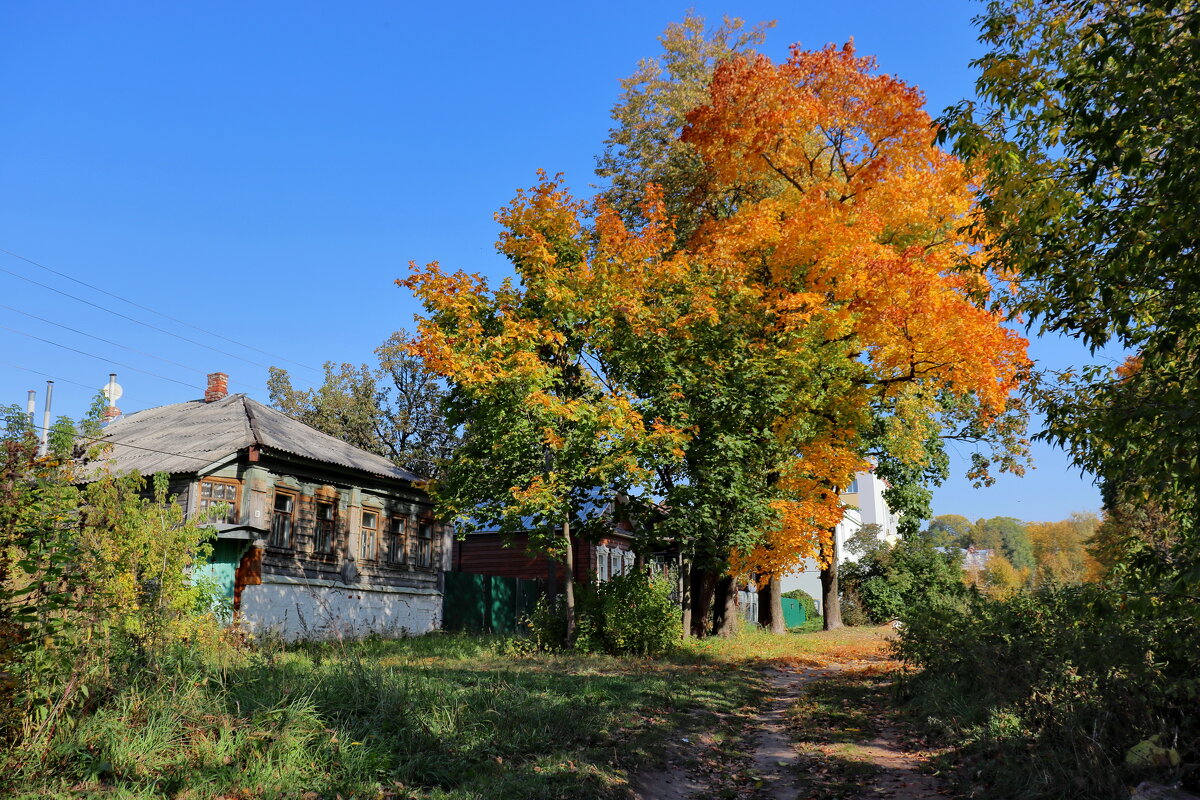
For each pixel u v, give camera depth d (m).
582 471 18.30
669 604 21.28
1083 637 7.91
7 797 5.24
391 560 26.25
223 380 27.92
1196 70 6.38
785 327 20.52
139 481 11.75
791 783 8.42
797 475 21.59
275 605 21.11
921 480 32.59
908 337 19.11
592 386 20.55
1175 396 6.16
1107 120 6.88
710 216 24.73
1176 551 6.56
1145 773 6.37
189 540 11.88
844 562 48.19
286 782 6.19
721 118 22.77
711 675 16.58
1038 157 8.02
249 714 7.45
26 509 6.85
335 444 27.08
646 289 20.02
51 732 6.18
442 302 18.38
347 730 7.55
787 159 23.22
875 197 22.00
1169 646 7.20
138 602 10.07
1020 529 125.25
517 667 15.54
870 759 9.16
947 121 8.52
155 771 6.06
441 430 44.62
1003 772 7.33
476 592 29.78
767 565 21.11
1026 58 8.06
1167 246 6.48
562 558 20.70
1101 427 7.17
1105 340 7.63
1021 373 8.49
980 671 10.08
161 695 7.31
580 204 20.25
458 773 7.23
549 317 19.27
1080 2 7.36
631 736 9.38
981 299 9.02
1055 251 7.89
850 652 23.98
